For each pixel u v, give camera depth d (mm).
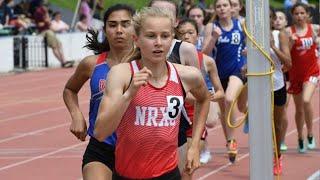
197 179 16781
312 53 19531
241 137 22438
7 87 38219
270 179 10484
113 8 10906
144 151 9141
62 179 17156
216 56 18281
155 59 8969
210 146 21125
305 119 20000
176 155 9383
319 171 17594
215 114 15227
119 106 8758
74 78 11258
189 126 11680
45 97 33812
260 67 10297
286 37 17391
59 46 48469
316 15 31016
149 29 8938
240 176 17094
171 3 12812
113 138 10391
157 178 9203
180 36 14594
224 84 18453
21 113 28672
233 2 18125
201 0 32250
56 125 25531
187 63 12289
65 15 60438
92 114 10898
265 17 10203
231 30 18156
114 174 9477
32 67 47312
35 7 49562
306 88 19625
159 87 9086
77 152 20594
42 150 20969
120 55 10945
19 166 18797
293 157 19375
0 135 23625
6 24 47375
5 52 44781
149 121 9070
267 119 10383
